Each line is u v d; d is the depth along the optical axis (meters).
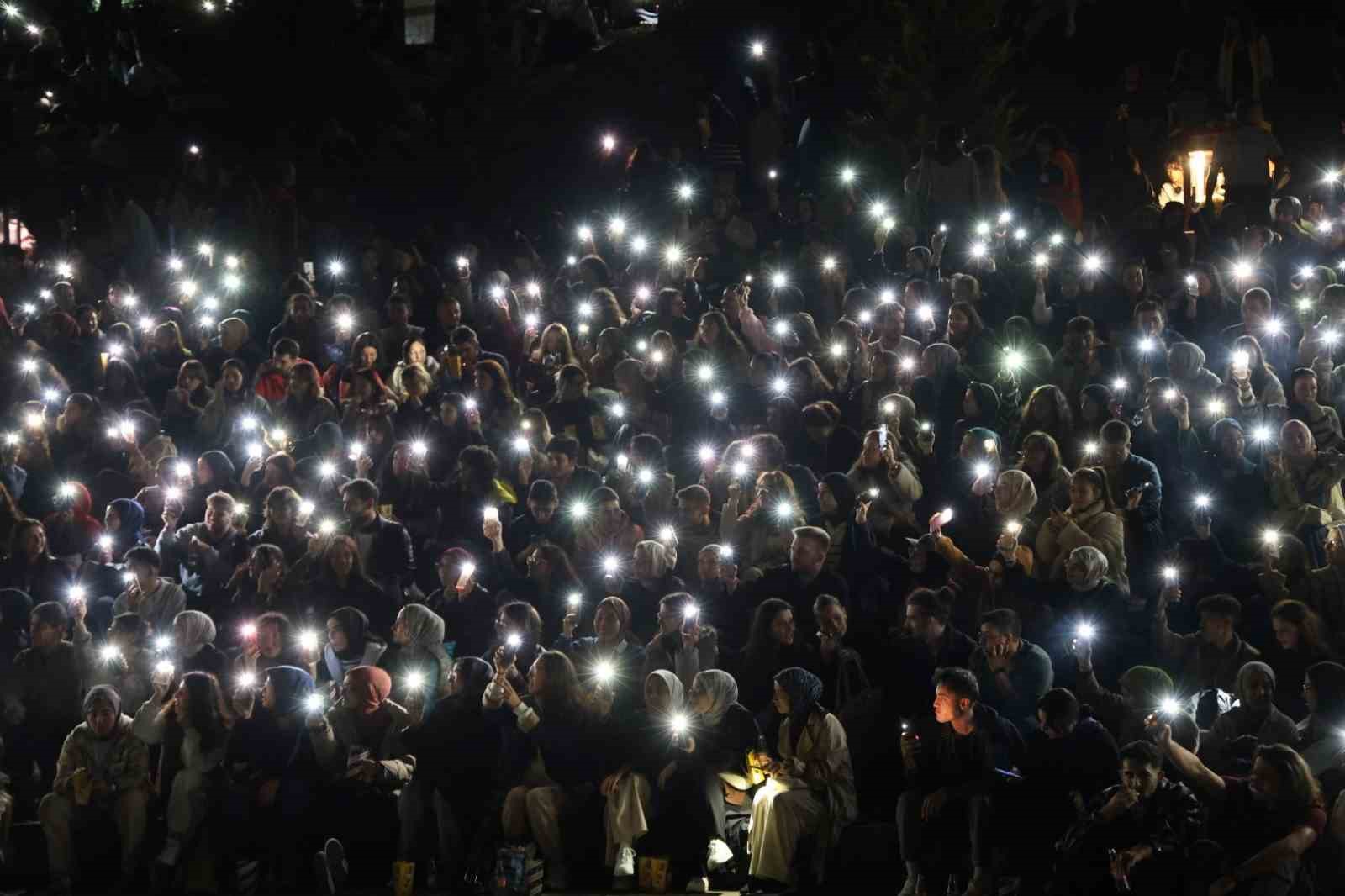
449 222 34.28
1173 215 25.30
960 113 29.83
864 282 25.66
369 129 36.56
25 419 21.02
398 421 21.53
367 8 38.09
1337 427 19.50
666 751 15.40
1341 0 33.31
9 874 16.02
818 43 31.97
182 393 22.56
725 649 16.78
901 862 14.95
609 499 18.55
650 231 28.27
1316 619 15.72
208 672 16.41
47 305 27.33
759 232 27.83
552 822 15.30
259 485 20.19
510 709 15.52
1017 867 14.03
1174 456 19.17
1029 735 14.96
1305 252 24.67
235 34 37.00
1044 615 16.34
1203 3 34.00
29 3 37.53
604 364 22.66
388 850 15.71
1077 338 21.41
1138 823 13.18
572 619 16.66
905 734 14.58
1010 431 20.06
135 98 36.91
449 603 17.44
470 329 23.72
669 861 15.19
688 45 37.03
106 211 30.33
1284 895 13.19
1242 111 28.94
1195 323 23.08
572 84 36.56
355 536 18.58
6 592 17.47
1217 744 14.60
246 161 35.34
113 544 19.34
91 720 15.69
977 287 22.89
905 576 17.53
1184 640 15.86
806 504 18.67
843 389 21.69
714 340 21.66
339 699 15.95
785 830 14.95
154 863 15.41
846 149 29.44
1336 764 14.01
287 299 26.12
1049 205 27.02
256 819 15.56
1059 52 34.50
